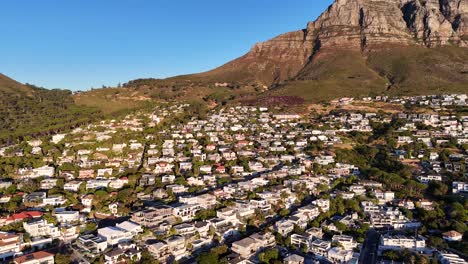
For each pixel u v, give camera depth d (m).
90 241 185.88
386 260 187.12
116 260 174.25
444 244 198.00
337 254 185.62
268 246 199.75
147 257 178.00
